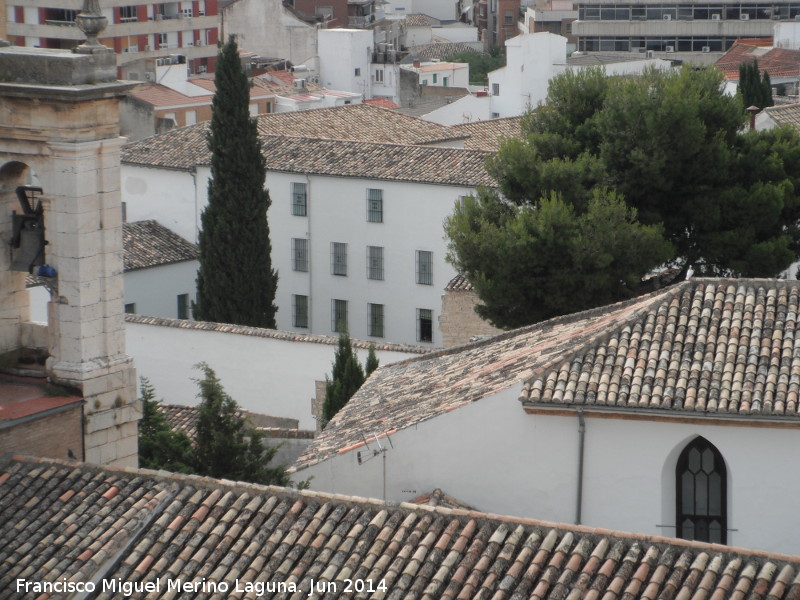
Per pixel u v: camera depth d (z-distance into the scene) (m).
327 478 51.47
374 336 135.75
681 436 48.91
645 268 85.81
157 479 42.09
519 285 84.69
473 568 37.88
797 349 50.38
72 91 43.09
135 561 39.53
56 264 45.19
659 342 51.41
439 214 129.12
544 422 49.69
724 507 49.31
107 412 46.19
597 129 92.12
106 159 44.97
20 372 47.09
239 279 122.94
